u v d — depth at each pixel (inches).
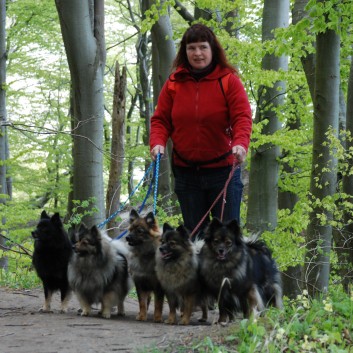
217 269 287.3
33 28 1058.1
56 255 353.4
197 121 294.8
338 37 440.5
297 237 540.7
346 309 242.7
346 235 478.3
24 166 1130.7
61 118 1116.5
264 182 563.2
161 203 749.9
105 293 342.0
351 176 463.2
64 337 263.7
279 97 580.1
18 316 335.6
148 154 1020.5
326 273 473.4
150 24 591.2
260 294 297.4
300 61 598.5
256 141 542.0
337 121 453.7
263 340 214.4
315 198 462.9
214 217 290.2
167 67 671.1
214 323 289.3
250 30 716.0
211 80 294.4
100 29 554.9
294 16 535.2
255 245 316.5
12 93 997.8
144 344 239.6
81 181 555.8
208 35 292.5
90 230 337.4
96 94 552.4
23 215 792.3
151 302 466.9
